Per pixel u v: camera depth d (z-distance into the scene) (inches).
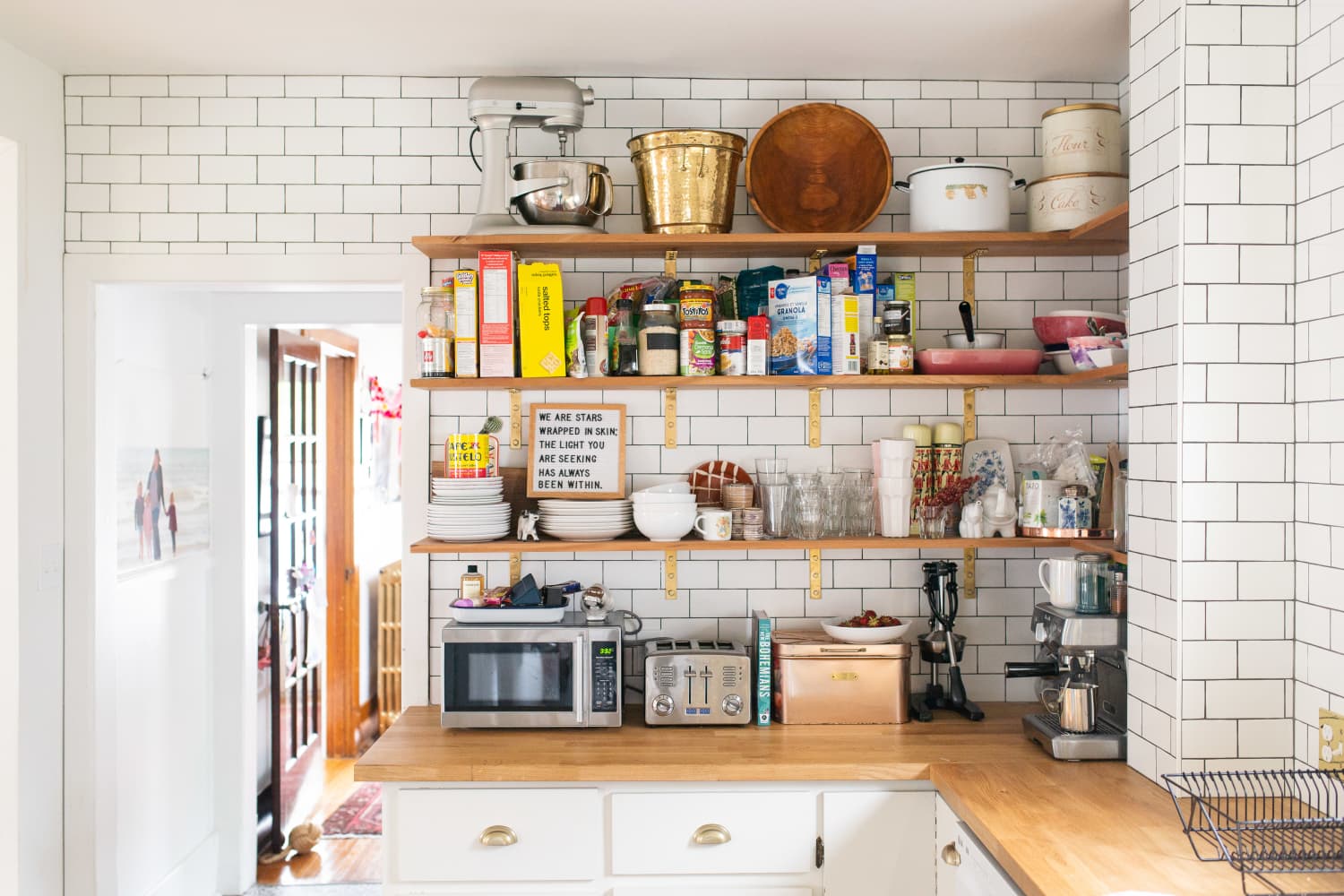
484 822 93.7
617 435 114.3
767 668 106.7
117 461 115.7
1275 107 82.9
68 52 105.6
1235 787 82.2
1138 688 90.4
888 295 110.8
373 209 113.6
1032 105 116.4
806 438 116.0
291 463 168.7
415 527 114.5
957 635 110.6
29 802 103.9
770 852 94.0
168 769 128.1
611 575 115.5
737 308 112.3
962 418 116.3
